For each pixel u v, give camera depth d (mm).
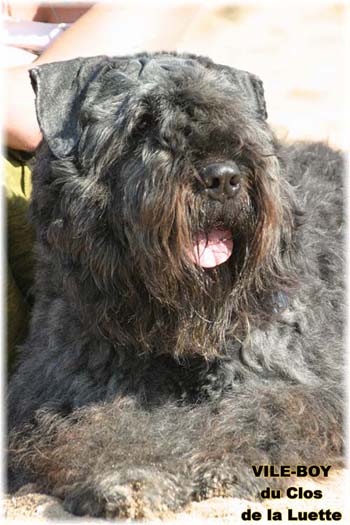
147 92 5852
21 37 8383
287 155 6789
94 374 6227
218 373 6211
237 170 5609
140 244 5707
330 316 6961
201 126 5664
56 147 6043
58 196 6066
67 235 6016
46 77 6160
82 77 6195
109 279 5949
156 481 5254
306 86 17344
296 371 6289
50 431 5953
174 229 5609
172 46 8016
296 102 16500
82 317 6164
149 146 5711
